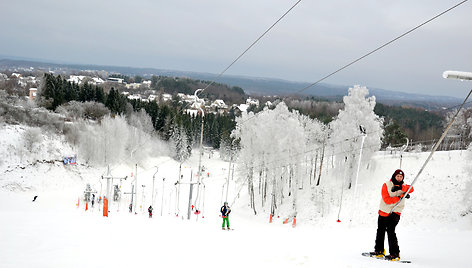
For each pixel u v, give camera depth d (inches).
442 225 1284.4
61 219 634.2
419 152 2113.7
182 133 4020.7
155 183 2974.9
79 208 1940.2
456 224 1272.1
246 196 2380.7
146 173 3287.4
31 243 337.7
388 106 4040.4
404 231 695.7
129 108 4084.6
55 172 2657.5
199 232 562.3
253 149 1999.3
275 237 535.8
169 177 3257.9
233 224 1332.4
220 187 2970.0
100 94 3986.2
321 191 1865.2
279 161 1867.6
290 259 272.7
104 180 2878.9
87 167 2955.2
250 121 2015.3
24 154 2583.7
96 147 3046.3
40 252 290.7
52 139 2896.2
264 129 1930.4
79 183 2719.0
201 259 277.6
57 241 360.5
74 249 310.5
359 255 312.0
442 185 1571.1
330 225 1552.7
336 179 1958.7
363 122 1797.5
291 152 1855.3
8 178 2368.4
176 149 3981.3
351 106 1827.0
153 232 507.8
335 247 388.5
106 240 386.6
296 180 1878.7
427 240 446.6
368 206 1606.8
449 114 2192.4
